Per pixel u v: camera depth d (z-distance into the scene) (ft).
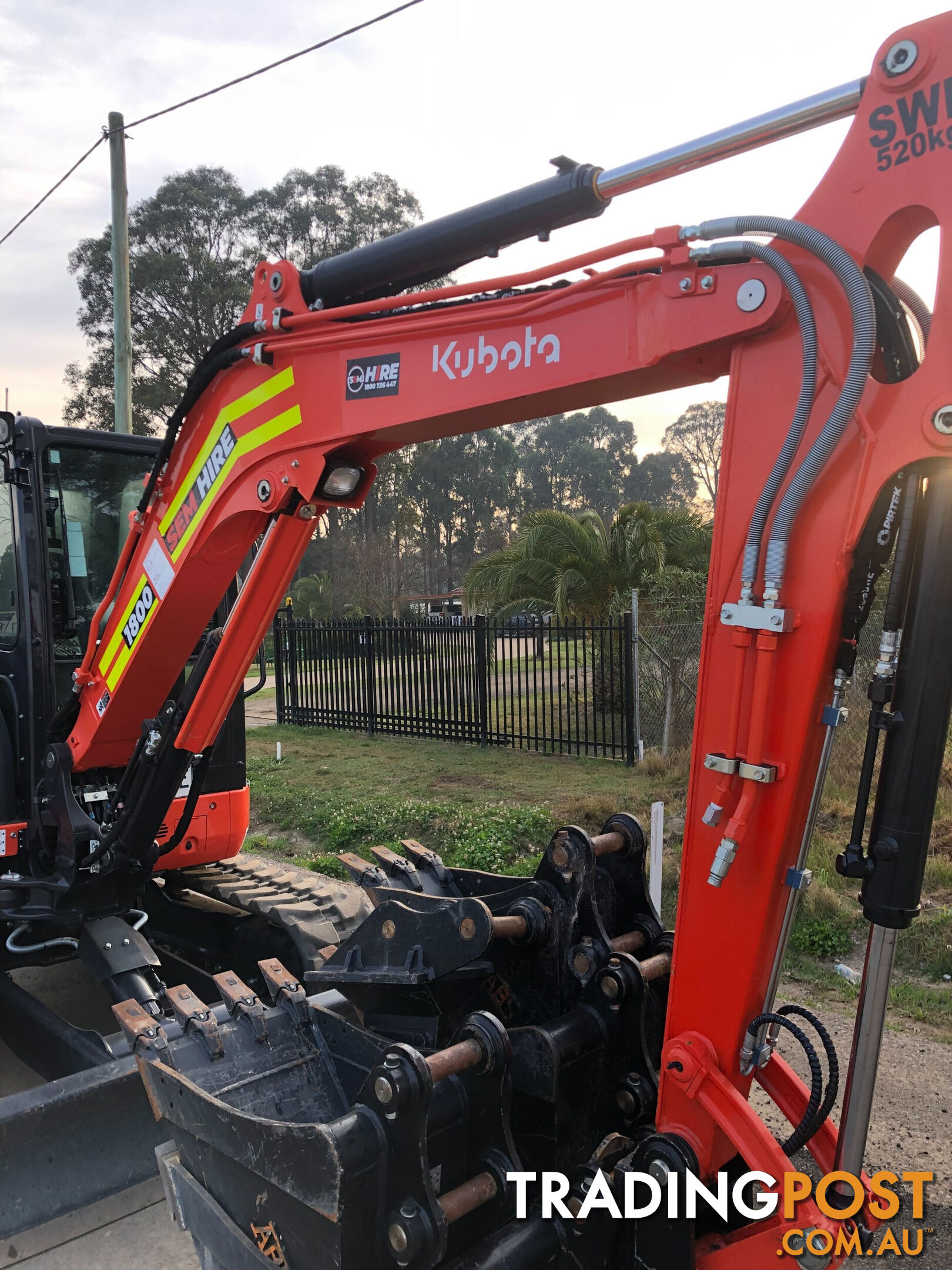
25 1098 9.66
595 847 9.04
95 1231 10.55
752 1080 7.12
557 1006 8.93
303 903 14.48
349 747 42.47
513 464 220.02
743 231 6.16
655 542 43.24
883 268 6.20
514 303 7.26
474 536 220.43
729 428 6.47
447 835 26.22
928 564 5.90
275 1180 7.25
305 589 131.95
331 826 28.37
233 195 146.00
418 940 9.20
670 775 31.37
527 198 7.20
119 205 39.14
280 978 10.03
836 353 6.00
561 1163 7.89
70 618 13.15
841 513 6.02
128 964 11.73
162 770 11.21
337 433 8.53
